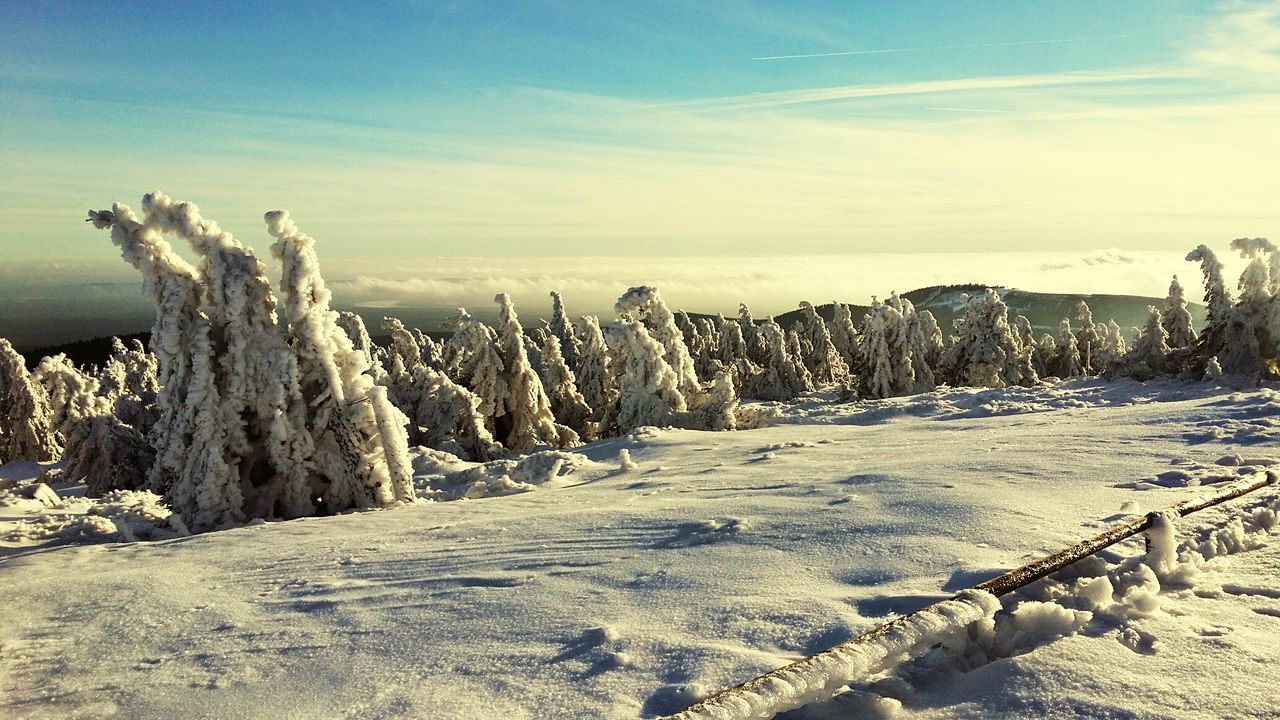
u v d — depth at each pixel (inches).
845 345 2456.9
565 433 1238.9
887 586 151.6
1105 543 156.8
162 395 462.9
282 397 465.1
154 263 459.8
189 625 180.1
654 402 846.5
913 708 108.7
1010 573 141.5
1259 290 780.6
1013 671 115.3
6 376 1517.0
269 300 483.2
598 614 153.3
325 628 166.1
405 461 480.4
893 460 342.3
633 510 265.9
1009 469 277.6
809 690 107.1
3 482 882.8
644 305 927.0
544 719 109.6
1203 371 805.9
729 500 267.6
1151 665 115.3
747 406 880.3
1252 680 108.7
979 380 1401.3
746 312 2486.5
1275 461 268.4
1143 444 327.9
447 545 241.4
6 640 177.8
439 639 149.6
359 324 1526.8
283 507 471.2
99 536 409.4
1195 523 188.7
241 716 124.1
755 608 145.3
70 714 132.9
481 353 1208.8
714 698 102.6
